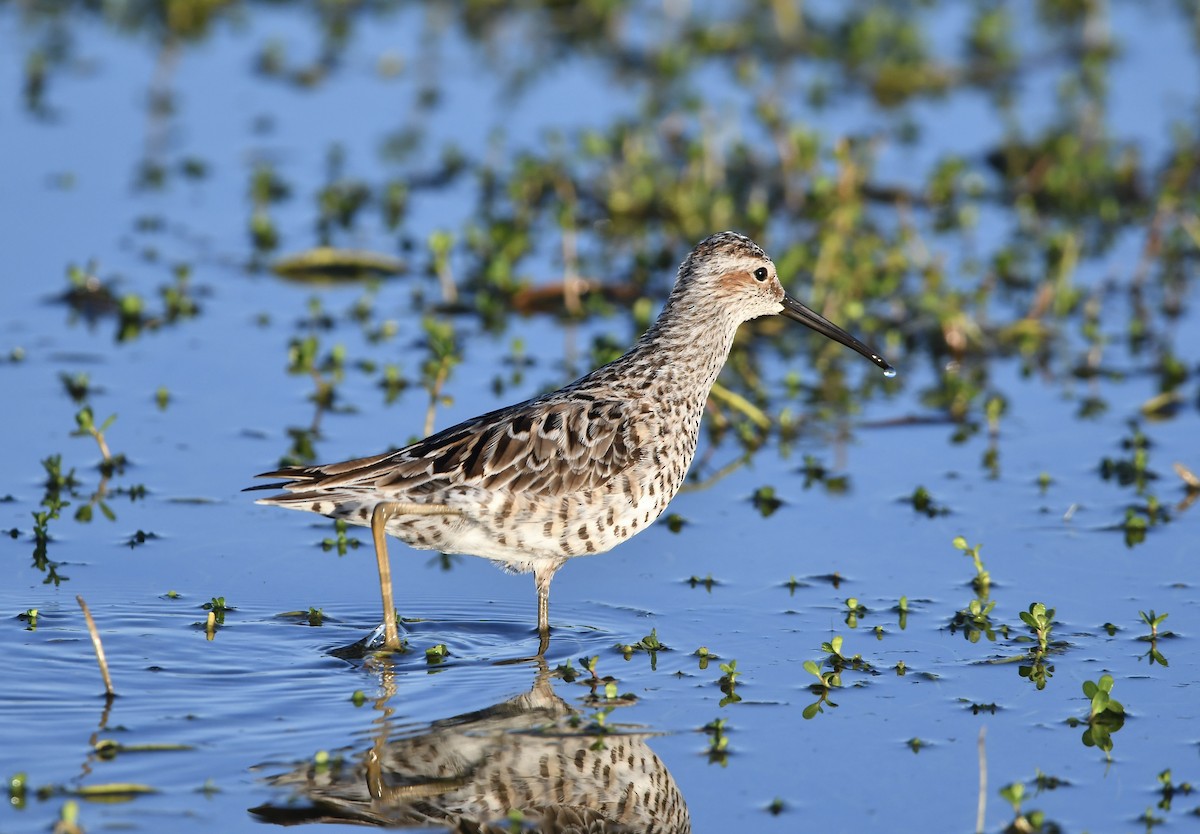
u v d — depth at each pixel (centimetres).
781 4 2552
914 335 1759
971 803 927
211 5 2620
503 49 2547
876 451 1505
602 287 1820
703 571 1272
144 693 1040
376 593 1224
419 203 2066
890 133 2277
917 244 1872
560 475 1135
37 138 2161
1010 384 1658
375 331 1720
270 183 2072
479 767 970
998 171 2188
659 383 1197
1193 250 1956
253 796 918
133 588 1202
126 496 1356
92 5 2678
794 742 998
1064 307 1767
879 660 1112
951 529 1338
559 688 1071
